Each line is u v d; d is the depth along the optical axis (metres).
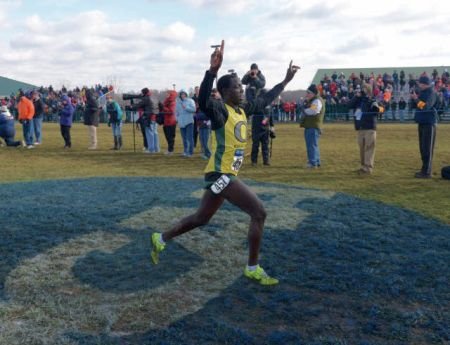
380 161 13.51
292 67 4.62
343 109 31.98
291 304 3.93
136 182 9.20
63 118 16.94
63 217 6.19
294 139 20.70
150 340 3.33
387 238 5.65
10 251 5.03
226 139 4.01
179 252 5.02
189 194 7.73
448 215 7.05
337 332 3.49
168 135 14.91
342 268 4.67
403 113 31.28
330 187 9.37
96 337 3.35
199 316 3.70
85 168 12.16
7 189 8.52
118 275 4.46
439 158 13.81
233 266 4.69
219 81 4.12
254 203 4.08
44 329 3.46
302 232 5.76
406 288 4.23
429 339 3.40
